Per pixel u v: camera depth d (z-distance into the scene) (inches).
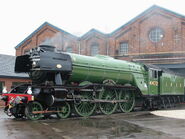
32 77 428.8
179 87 818.2
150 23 949.8
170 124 375.2
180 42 889.5
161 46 924.6
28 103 398.9
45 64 406.3
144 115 496.4
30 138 265.7
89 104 473.4
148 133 305.6
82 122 382.9
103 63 518.9
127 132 309.4
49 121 388.8
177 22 896.9
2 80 753.0
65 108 433.1
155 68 661.3
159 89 673.0
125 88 543.8
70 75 445.1
